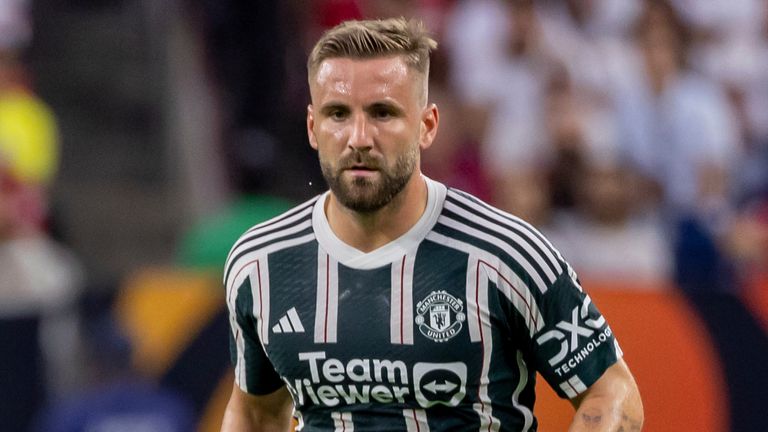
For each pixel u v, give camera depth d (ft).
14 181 98.68
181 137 126.00
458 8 109.50
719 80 108.58
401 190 40.22
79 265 116.98
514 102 104.27
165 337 78.79
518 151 102.27
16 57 126.41
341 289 41.11
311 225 42.06
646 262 94.22
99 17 138.31
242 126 118.52
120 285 79.92
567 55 105.29
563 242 97.30
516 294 40.42
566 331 40.88
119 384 78.28
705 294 74.79
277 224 42.75
